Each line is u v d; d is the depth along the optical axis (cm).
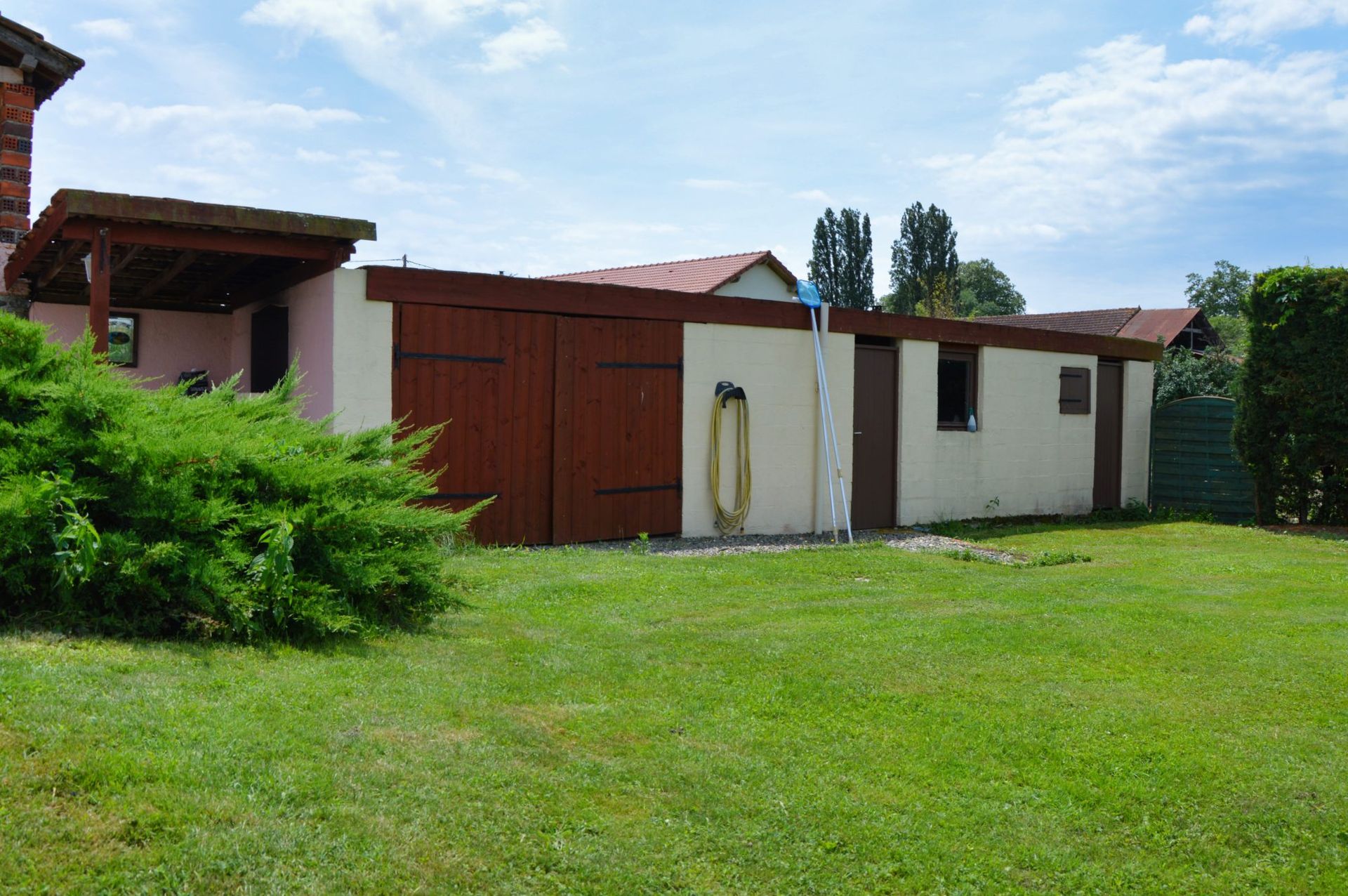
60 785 297
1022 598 742
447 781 345
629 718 433
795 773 390
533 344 945
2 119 1051
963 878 328
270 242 830
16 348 495
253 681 407
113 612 444
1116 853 350
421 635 541
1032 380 1420
